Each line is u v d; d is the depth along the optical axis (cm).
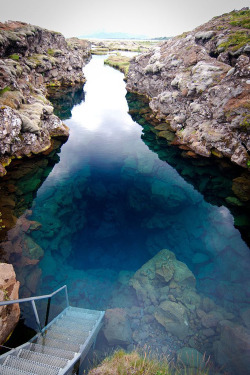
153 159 2127
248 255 1080
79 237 1321
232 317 764
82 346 570
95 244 1283
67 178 1800
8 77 2197
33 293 895
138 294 884
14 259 995
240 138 1836
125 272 1056
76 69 5553
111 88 4991
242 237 1198
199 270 1045
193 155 2083
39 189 1622
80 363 550
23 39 3588
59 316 725
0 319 616
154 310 812
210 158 2019
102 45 13512
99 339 696
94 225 1419
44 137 2148
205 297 866
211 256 1116
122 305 861
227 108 1986
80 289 970
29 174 1750
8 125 1775
